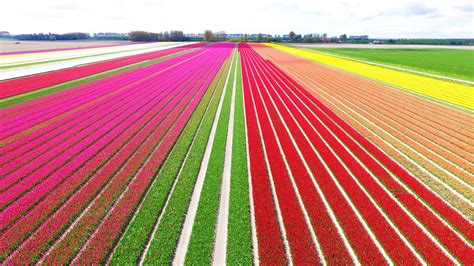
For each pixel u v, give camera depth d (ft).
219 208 33.86
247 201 34.73
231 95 93.66
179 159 45.60
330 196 35.60
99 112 69.51
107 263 25.08
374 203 34.78
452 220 31.55
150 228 29.60
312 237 29.09
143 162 44.34
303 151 49.49
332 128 61.67
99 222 30.50
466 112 73.46
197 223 30.55
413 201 34.91
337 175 41.09
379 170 42.98
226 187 38.50
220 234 29.60
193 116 68.80
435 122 65.92
